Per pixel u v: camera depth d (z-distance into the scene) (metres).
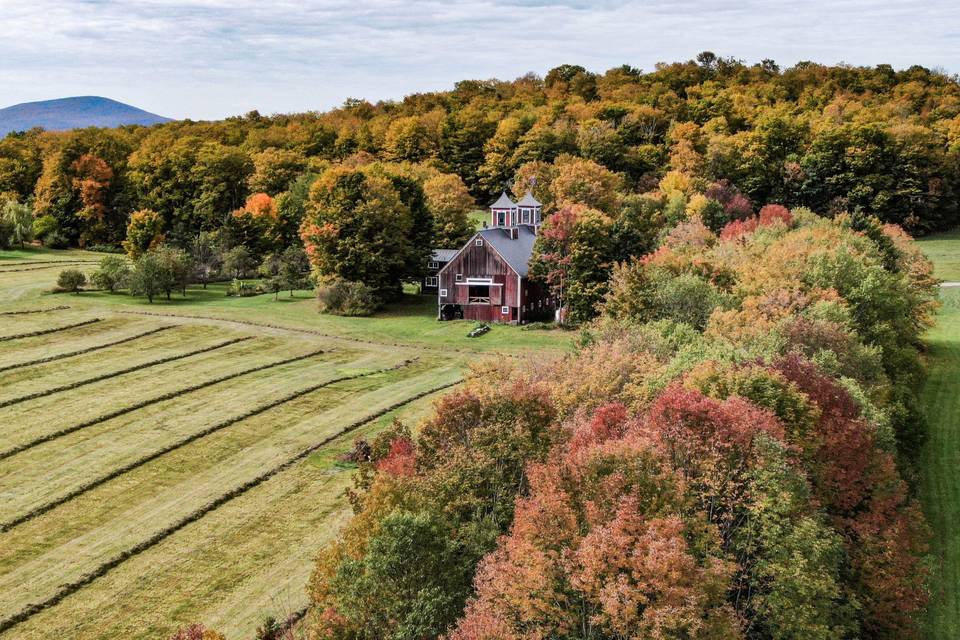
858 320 69.88
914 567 40.41
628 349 56.19
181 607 44.44
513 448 42.53
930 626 42.78
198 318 102.12
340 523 52.56
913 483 52.28
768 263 74.56
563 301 102.62
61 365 81.06
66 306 104.25
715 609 32.28
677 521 32.31
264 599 44.84
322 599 38.22
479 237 104.62
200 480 58.31
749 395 44.09
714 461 37.62
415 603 33.78
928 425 63.53
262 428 67.25
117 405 71.06
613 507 34.53
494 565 34.12
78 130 194.12
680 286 70.06
